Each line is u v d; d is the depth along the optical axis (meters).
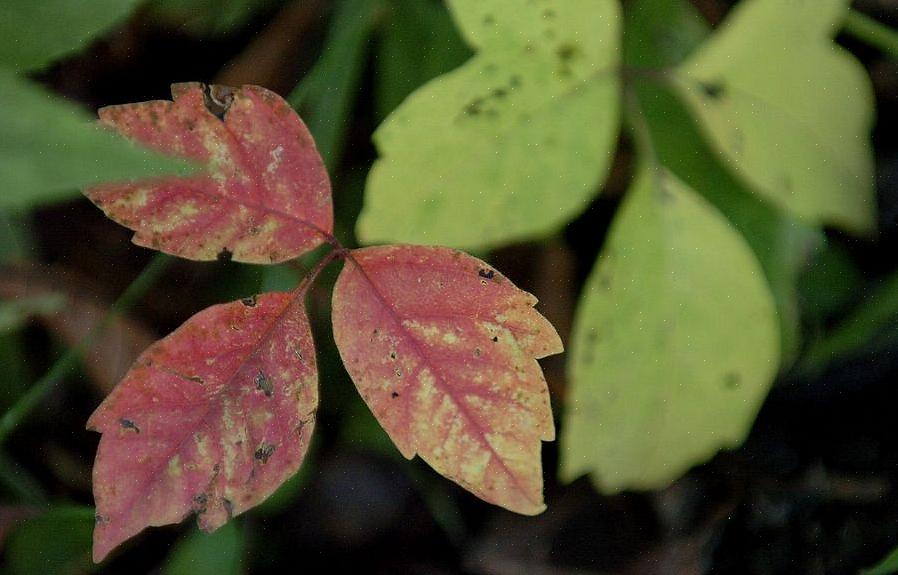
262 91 0.46
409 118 0.48
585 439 0.50
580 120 0.49
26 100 0.42
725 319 0.50
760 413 0.57
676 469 0.50
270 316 0.46
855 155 0.50
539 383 0.46
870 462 0.56
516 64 0.49
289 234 0.47
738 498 0.56
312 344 0.47
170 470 0.46
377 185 0.48
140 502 0.46
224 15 0.56
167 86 0.56
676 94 0.54
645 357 0.50
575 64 0.49
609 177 0.57
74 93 0.56
